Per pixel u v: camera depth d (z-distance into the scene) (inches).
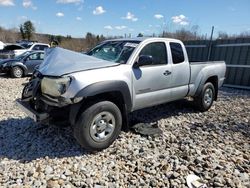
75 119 152.9
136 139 182.1
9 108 255.1
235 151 169.8
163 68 198.7
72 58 170.7
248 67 421.4
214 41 479.8
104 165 146.6
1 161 148.5
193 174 139.3
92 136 156.7
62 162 148.5
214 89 266.2
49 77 155.6
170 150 167.0
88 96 151.6
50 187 124.3
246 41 424.2
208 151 166.6
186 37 799.1
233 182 131.7
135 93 180.2
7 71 501.7
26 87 178.1
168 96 209.8
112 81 160.7
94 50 208.5
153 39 197.9
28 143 172.6
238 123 228.7
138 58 181.8
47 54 186.4
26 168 141.0
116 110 165.0
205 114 253.4
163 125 215.3
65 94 148.1
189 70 226.1
